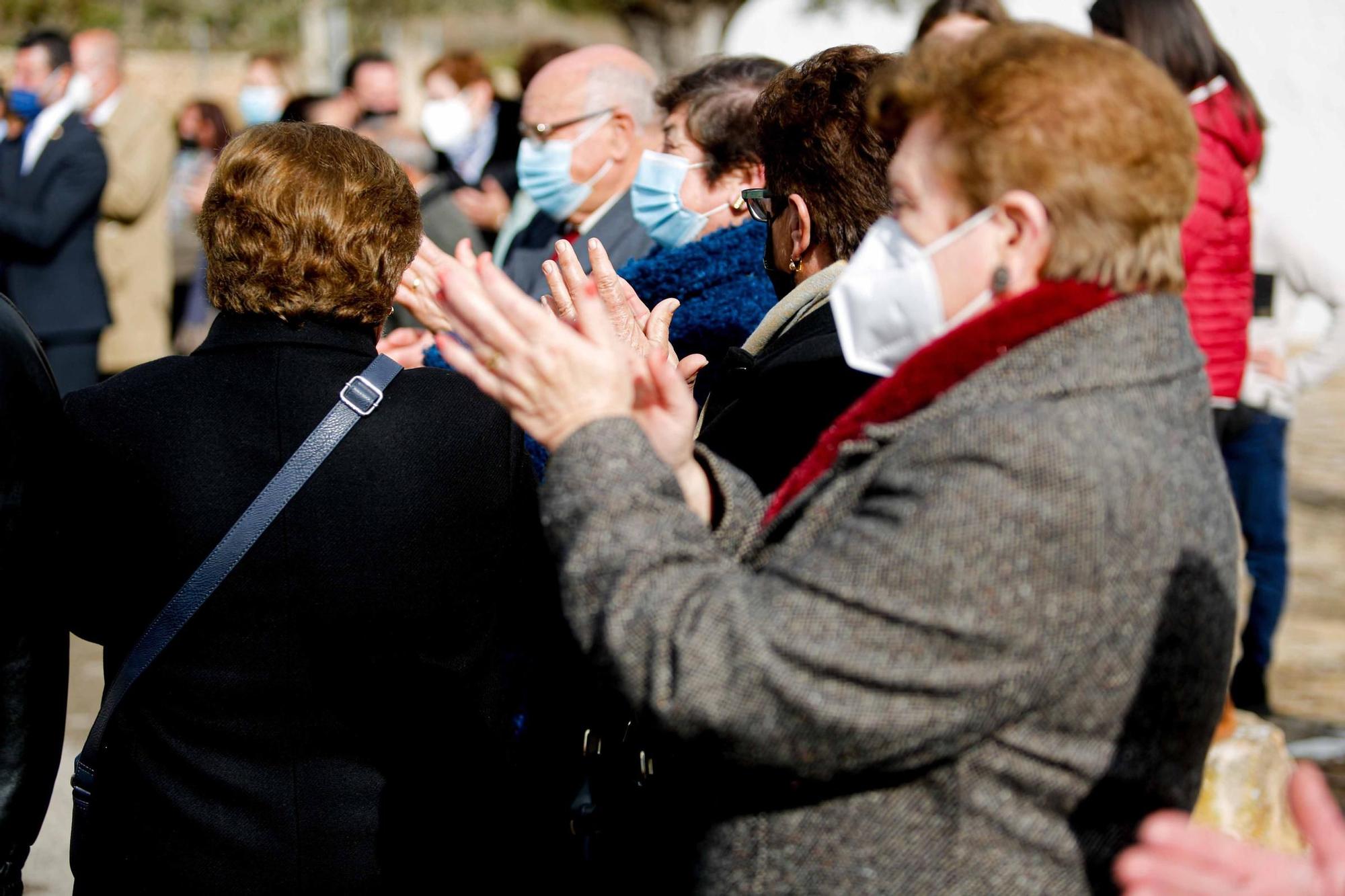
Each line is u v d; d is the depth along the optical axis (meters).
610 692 1.40
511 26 21.25
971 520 1.18
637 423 1.35
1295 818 1.06
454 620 1.82
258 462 1.73
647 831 1.59
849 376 1.77
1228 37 6.94
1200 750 1.30
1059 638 1.18
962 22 3.17
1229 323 3.16
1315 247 3.69
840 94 1.86
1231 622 1.30
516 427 1.91
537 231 3.73
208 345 1.81
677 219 2.70
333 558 1.72
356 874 1.75
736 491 1.49
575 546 1.30
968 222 1.32
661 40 16.66
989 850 1.25
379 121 5.65
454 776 1.82
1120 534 1.19
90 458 1.75
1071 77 1.28
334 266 1.79
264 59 8.03
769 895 1.32
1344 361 3.82
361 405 1.76
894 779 1.27
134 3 19.20
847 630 1.20
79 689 4.55
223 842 1.72
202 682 1.72
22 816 1.80
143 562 1.74
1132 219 1.27
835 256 1.91
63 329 5.63
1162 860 1.05
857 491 1.31
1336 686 4.26
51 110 5.53
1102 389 1.25
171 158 6.83
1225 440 3.86
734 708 1.22
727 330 2.38
